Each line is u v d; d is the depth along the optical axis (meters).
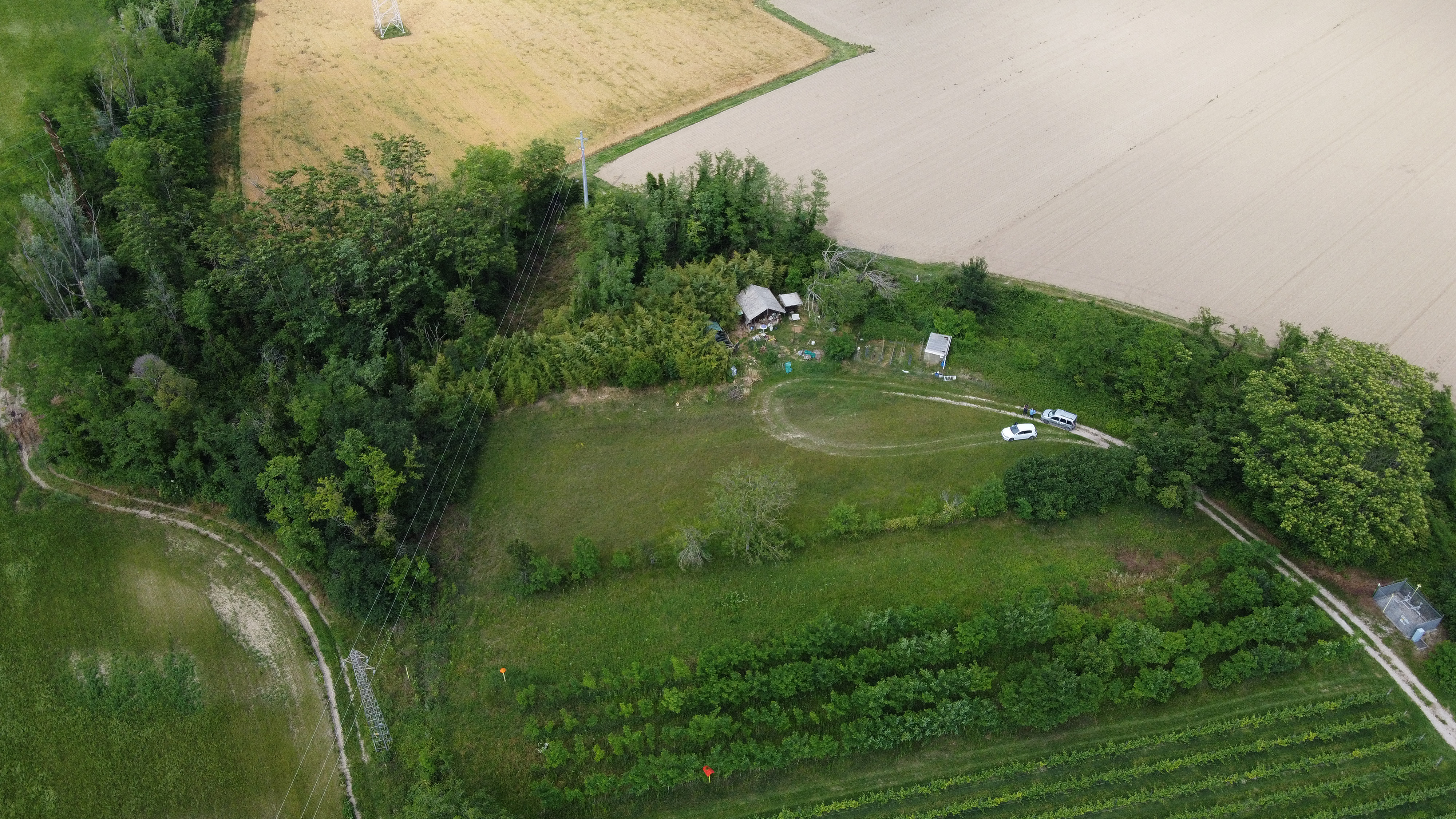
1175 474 82.69
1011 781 68.38
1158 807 67.25
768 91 144.75
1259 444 82.12
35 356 89.81
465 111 139.50
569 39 158.50
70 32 144.25
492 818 63.66
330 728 71.31
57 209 97.69
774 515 81.69
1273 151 128.88
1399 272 109.00
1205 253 112.38
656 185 111.38
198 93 132.62
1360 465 77.38
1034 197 121.75
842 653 74.62
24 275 97.88
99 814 66.75
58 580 79.88
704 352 96.75
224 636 76.44
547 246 114.88
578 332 97.69
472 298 97.75
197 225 104.31
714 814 66.94
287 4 165.75
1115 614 77.75
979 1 167.75
